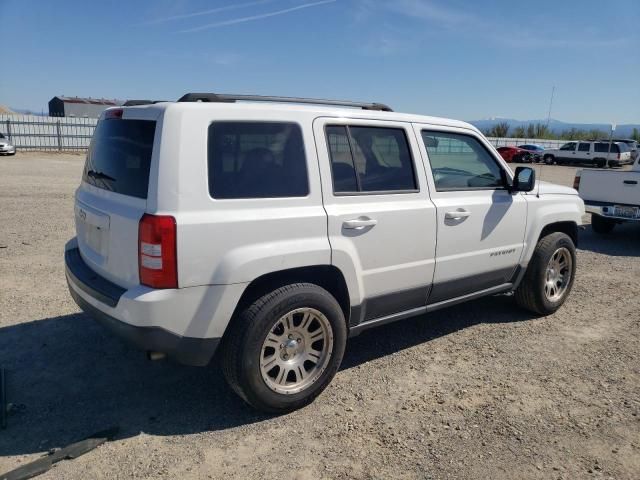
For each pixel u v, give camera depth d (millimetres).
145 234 2930
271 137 3336
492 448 3109
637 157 11445
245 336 3180
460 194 4375
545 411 3535
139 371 3986
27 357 4156
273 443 3131
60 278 6078
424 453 3053
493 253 4672
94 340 4480
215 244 3049
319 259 3432
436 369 4148
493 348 4570
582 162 35906
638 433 3293
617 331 5020
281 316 3289
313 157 3482
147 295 2936
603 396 3754
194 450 3045
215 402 3580
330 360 3572
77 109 50625
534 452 3078
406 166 4043
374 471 2885
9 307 5156
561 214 5312
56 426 3258
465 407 3570
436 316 5355
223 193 3117
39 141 34938
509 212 4746
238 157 3203
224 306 3096
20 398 3562
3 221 9453
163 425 3295
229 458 2979
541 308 5266
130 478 2791
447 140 4375
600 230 10703
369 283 3799
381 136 3912
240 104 3270
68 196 13250
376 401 3639
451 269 4344
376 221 3729
